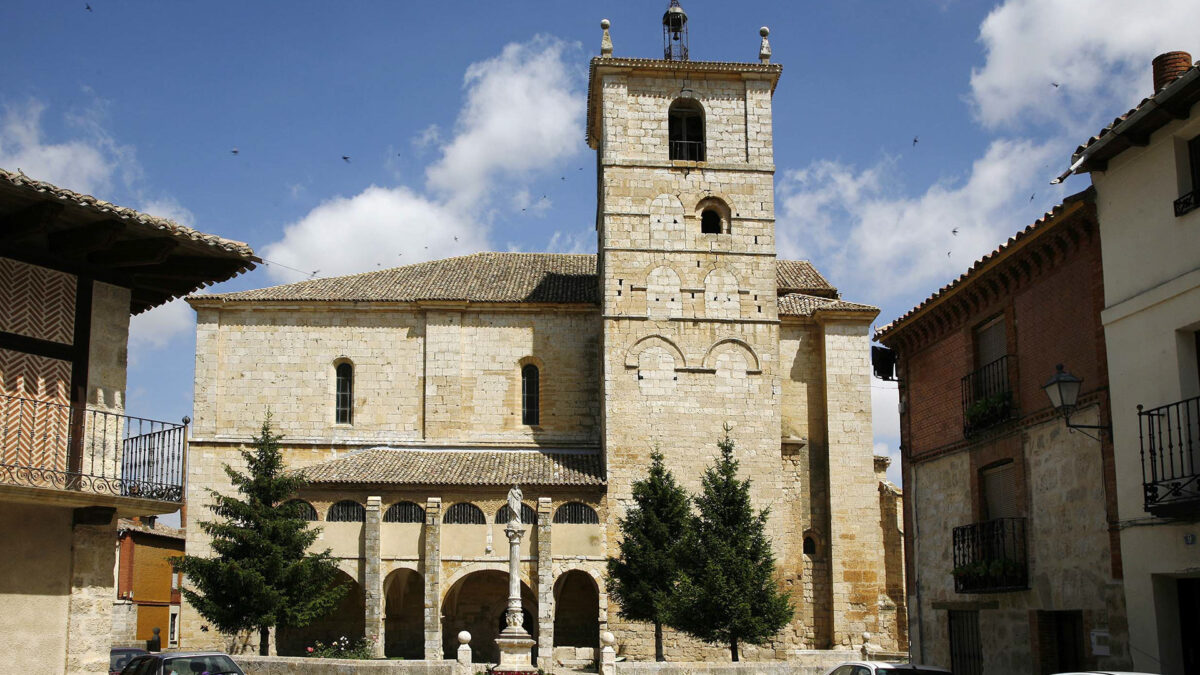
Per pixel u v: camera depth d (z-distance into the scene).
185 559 45.12
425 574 50.59
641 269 56.72
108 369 23.17
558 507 52.84
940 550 31.58
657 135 58.06
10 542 21.34
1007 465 28.39
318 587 46.28
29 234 21.53
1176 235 21.86
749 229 57.66
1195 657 21.72
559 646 53.72
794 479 57.91
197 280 24.75
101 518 22.23
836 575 56.12
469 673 37.94
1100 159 23.73
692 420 55.31
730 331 56.47
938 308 31.61
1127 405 22.97
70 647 21.73
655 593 45.25
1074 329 25.20
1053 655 26.00
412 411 58.69
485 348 59.50
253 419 58.28
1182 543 21.12
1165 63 24.20
